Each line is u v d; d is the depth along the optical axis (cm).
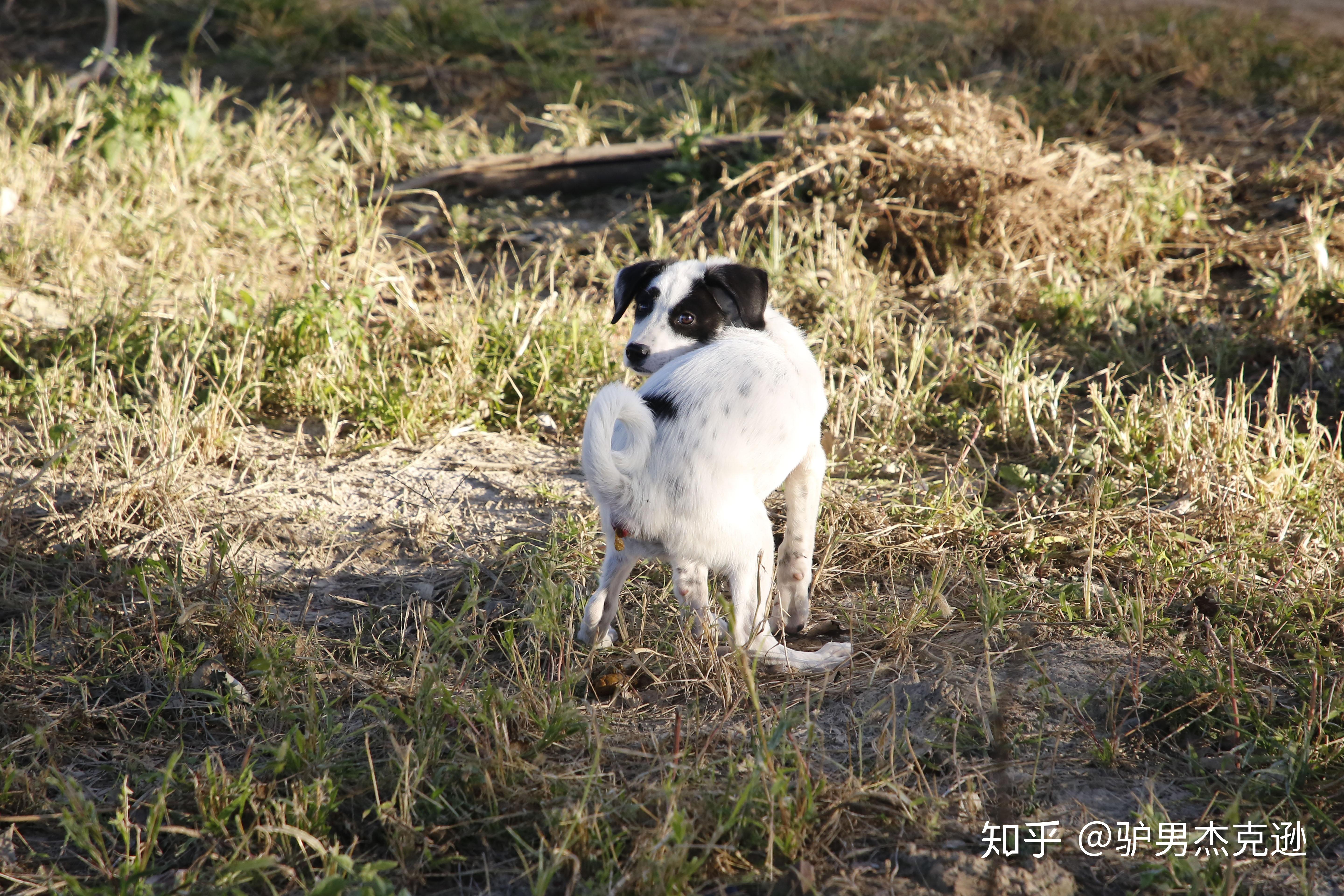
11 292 680
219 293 664
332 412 588
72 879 287
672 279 444
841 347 662
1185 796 334
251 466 539
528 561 454
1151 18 1170
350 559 474
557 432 589
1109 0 1257
